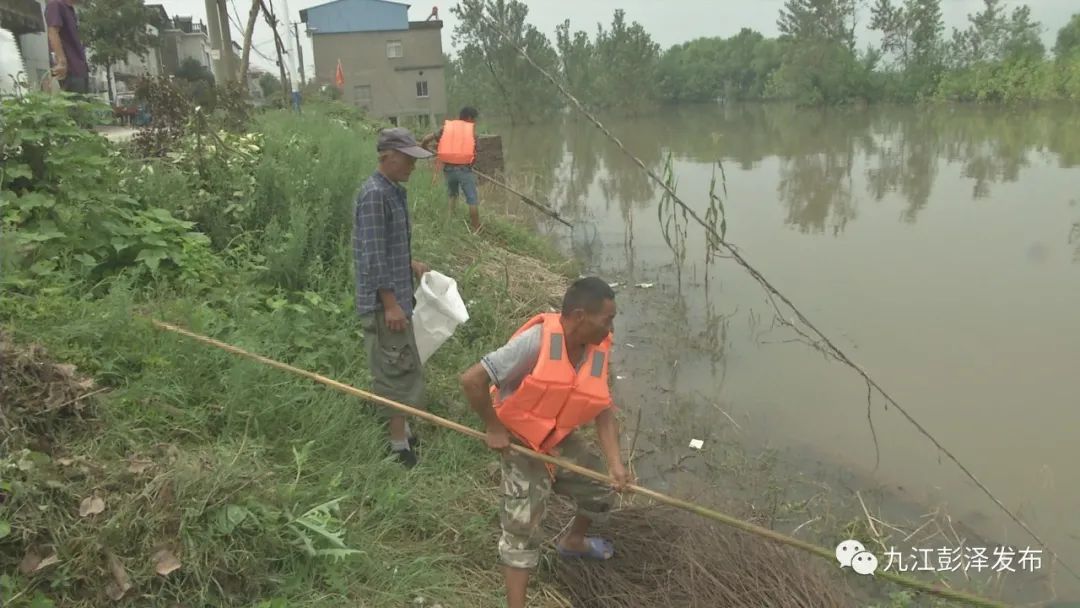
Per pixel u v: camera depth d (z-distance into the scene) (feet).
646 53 178.09
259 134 25.93
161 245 16.22
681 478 14.94
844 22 171.01
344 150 26.53
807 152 71.05
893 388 18.88
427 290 13.32
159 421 11.60
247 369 12.87
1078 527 13.64
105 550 8.86
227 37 52.80
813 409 18.02
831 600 11.04
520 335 9.83
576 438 11.07
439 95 110.22
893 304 24.86
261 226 19.88
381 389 13.23
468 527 11.79
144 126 24.22
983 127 91.97
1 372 10.26
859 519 13.62
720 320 24.13
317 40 107.24
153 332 13.17
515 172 53.88
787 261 30.68
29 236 14.71
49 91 19.88
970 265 28.96
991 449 15.98
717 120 142.20
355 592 10.07
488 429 10.00
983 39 163.94
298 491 11.05
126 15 81.51
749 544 11.83
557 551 11.77
